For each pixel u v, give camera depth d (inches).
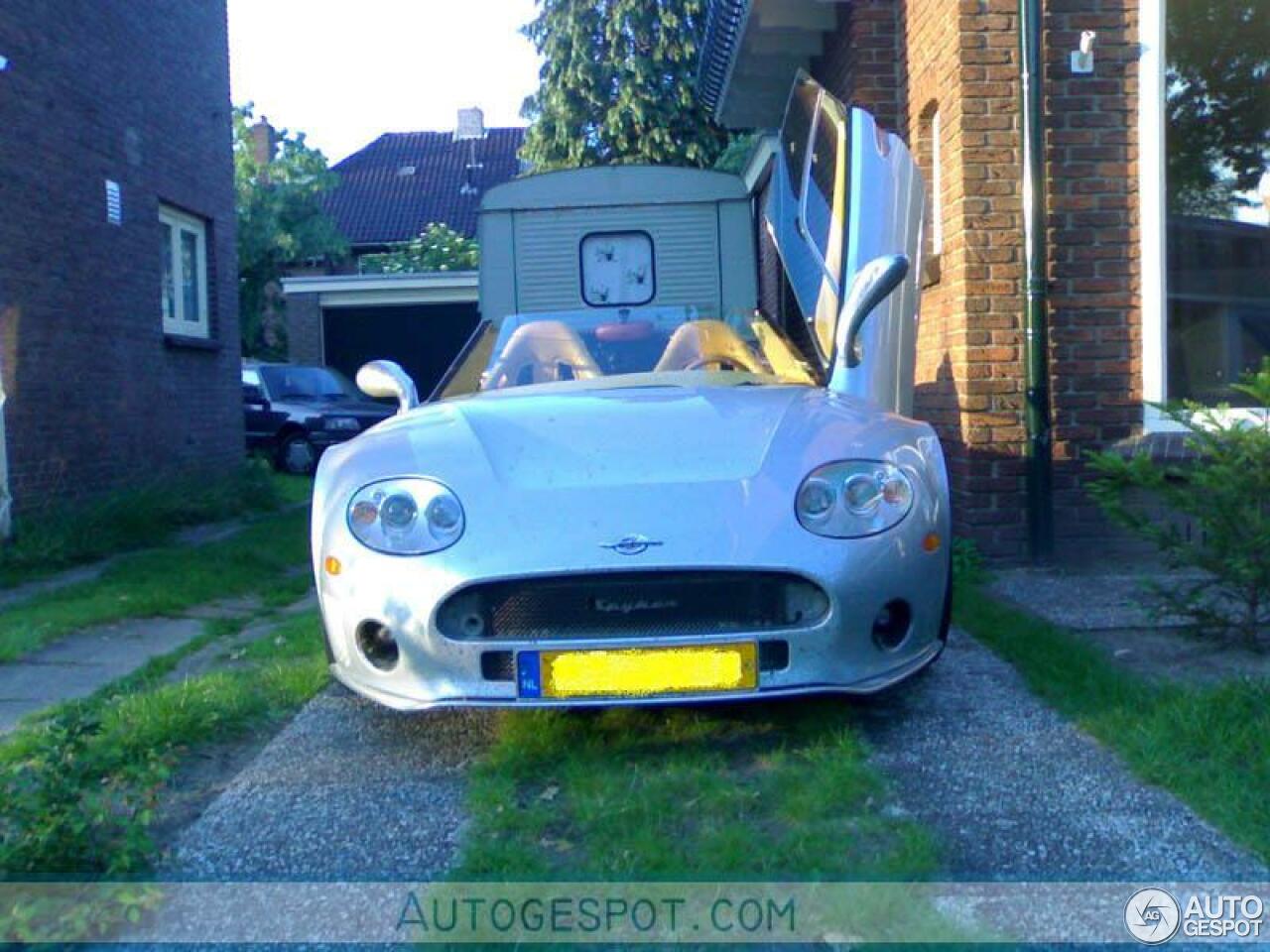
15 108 349.4
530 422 180.4
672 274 352.2
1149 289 278.4
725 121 482.6
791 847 138.1
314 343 900.6
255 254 1128.8
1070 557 280.1
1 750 171.9
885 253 221.5
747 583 159.5
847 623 160.7
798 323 408.2
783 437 173.2
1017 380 277.3
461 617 160.6
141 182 434.3
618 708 183.2
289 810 155.4
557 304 352.2
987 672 200.4
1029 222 270.8
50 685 216.1
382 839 146.8
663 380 213.9
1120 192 278.1
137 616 273.9
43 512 358.0
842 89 368.5
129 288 423.8
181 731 179.6
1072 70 276.2
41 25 364.2
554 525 160.2
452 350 906.7
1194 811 147.4
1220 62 287.6
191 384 479.2
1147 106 277.4
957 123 277.3
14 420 348.2
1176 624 225.1
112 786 150.8
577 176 350.6
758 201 510.9
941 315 297.3
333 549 168.6
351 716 191.0
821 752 165.5
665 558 156.8
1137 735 165.8
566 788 159.2
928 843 137.6
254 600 301.4
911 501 169.0
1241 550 196.1
